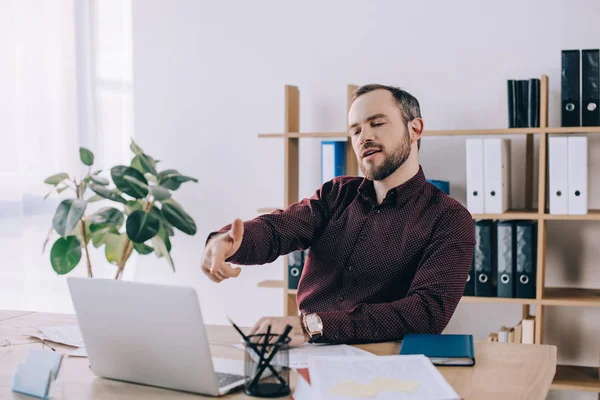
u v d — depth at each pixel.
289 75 3.71
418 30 3.49
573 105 2.99
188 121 3.88
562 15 3.29
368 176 1.94
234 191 3.82
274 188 3.76
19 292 3.71
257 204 3.79
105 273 4.00
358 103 1.94
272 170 3.75
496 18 3.38
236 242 1.73
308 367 1.39
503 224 3.07
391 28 3.53
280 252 2.06
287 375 1.34
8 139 3.65
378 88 1.94
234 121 3.81
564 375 3.09
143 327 1.34
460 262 1.85
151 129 3.94
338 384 1.28
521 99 3.08
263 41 3.74
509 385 1.38
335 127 3.64
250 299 3.81
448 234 1.88
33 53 3.72
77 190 3.46
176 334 1.30
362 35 3.58
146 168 3.43
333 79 3.63
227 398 1.32
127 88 3.98
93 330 1.41
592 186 3.26
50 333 1.82
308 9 3.66
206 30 3.84
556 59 3.31
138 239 3.22
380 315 1.70
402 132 1.93
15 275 3.69
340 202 2.09
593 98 2.97
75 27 3.83
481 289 3.11
